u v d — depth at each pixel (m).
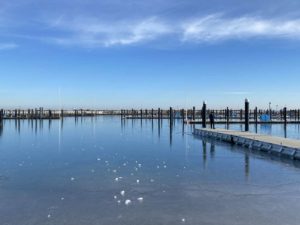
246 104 43.88
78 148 32.75
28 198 15.48
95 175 19.95
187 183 18.00
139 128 62.44
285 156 26.64
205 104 53.53
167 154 28.53
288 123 74.88
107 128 62.50
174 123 79.69
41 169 21.78
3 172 20.86
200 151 30.45
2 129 59.50
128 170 21.41
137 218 13.02
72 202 14.89
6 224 12.55
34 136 46.00
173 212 13.62
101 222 12.67
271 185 17.59
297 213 13.46
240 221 12.68
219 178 19.16
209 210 13.82
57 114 112.06
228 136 38.22
